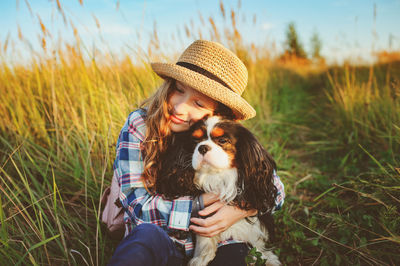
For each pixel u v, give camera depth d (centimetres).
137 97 312
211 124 186
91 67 331
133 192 179
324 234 223
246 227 189
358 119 430
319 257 207
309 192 303
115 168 191
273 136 475
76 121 292
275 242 226
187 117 188
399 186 222
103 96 309
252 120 503
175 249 158
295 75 1066
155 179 180
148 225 146
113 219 198
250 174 181
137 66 347
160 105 185
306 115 584
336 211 251
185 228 165
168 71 175
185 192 180
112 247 209
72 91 327
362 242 199
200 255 177
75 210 233
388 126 374
